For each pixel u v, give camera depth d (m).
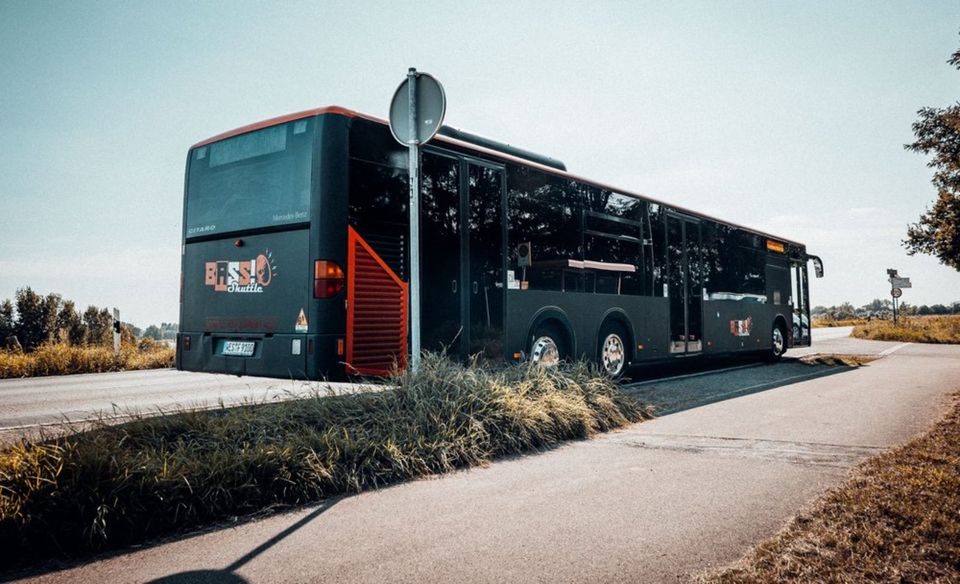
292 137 7.19
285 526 3.75
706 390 10.22
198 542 3.49
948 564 2.98
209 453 4.44
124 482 3.61
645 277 11.74
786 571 2.93
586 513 3.96
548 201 9.55
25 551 3.24
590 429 6.55
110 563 3.20
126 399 9.38
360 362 6.85
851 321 64.88
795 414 7.77
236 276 7.53
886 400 8.86
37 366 14.35
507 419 5.93
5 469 3.46
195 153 8.20
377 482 4.65
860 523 3.52
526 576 3.00
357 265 6.91
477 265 8.20
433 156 7.77
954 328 30.66
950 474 4.46
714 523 3.74
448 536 3.56
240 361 7.38
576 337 9.88
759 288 16.12
